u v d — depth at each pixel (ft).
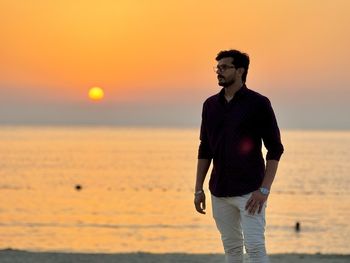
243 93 22.49
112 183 252.01
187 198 193.67
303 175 317.63
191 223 120.88
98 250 82.58
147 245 90.12
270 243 98.99
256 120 22.36
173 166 382.42
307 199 196.13
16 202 171.63
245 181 22.41
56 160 431.84
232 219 23.12
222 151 22.57
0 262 37.83
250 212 22.15
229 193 22.54
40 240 93.20
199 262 40.09
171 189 228.43
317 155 591.78
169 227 114.21
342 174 327.67
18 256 39.99
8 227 111.45
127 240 95.55
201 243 92.68
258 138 22.53
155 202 177.99
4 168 341.41
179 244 91.56
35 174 297.94
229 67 22.36
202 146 23.63
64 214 140.46
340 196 208.33
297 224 117.39
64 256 40.27
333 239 104.83
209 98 23.30
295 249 92.32
